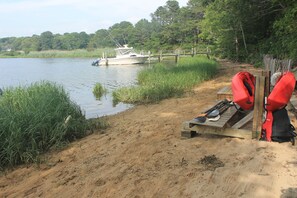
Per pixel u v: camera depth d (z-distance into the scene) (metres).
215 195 3.78
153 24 93.94
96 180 4.79
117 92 14.16
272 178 4.02
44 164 6.07
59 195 4.58
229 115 5.84
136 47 76.81
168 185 4.20
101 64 38.81
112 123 8.92
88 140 7.29
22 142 6.44
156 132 7.03
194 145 5.48
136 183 4.42
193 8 63.19
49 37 120.75
